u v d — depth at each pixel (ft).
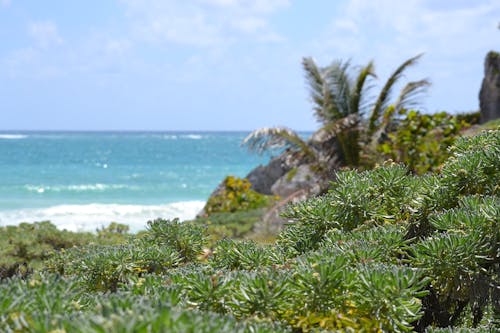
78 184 120.57
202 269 8.33
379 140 49.55
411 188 10.89
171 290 6.95
